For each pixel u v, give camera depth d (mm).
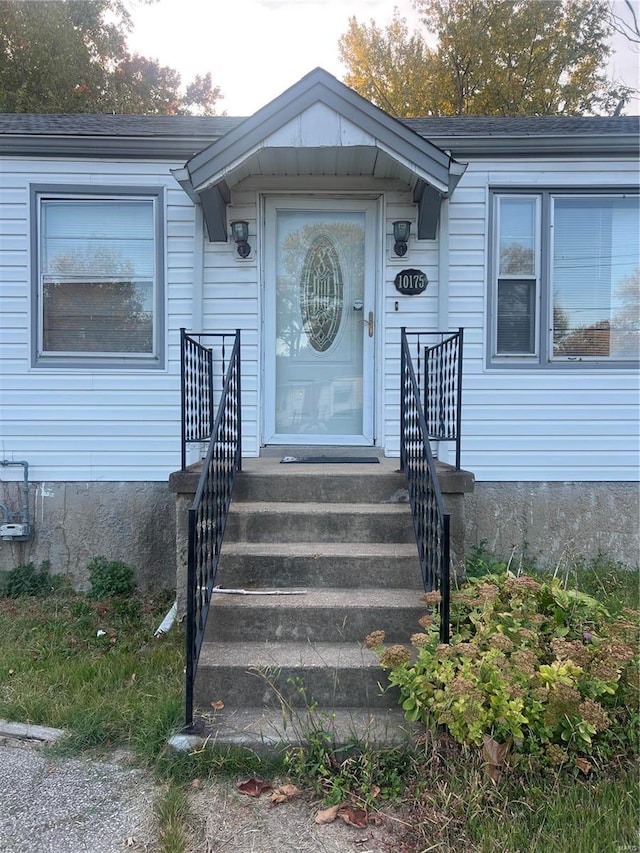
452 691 2498
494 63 17391
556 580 3744
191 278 5438
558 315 5504
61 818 2393
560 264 5484
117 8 17422
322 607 3383
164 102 18812
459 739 2508
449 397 4637
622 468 5516
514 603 3246
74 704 3219
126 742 2918
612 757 2650
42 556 5469
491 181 5398
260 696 3043
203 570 3234
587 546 5523
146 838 2285
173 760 2688
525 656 2705
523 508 5508
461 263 5438
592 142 5301
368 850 2215
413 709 2656
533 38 17062
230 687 3047
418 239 5449
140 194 5383
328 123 4527
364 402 5598
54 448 5438
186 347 4363
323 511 4047
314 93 4480
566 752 2605
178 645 4008
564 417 5492
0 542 5461
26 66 14742
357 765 2588
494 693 2570
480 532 5504
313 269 5617
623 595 4691
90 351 5473
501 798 2410
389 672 3018
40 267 5387
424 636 2807
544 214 5422
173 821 2312
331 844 2244
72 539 5461
